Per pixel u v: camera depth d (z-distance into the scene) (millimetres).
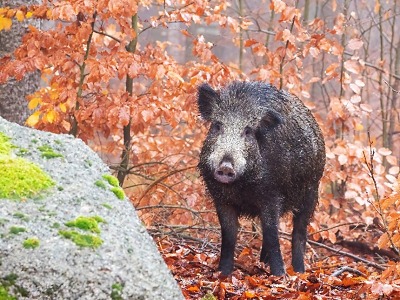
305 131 11594
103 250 5777
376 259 14430
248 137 10453
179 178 14625
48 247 5629
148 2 13727
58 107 12398
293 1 16297
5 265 5465
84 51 13148
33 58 12008
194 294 8891
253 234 13914
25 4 13398
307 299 8727
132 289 5645
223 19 13625
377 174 13914
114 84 22531
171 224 14016
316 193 12328
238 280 10008
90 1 11672
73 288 5516
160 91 12781
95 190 6562
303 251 12273
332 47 14523
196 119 13234
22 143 7031
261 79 13812
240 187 10641
